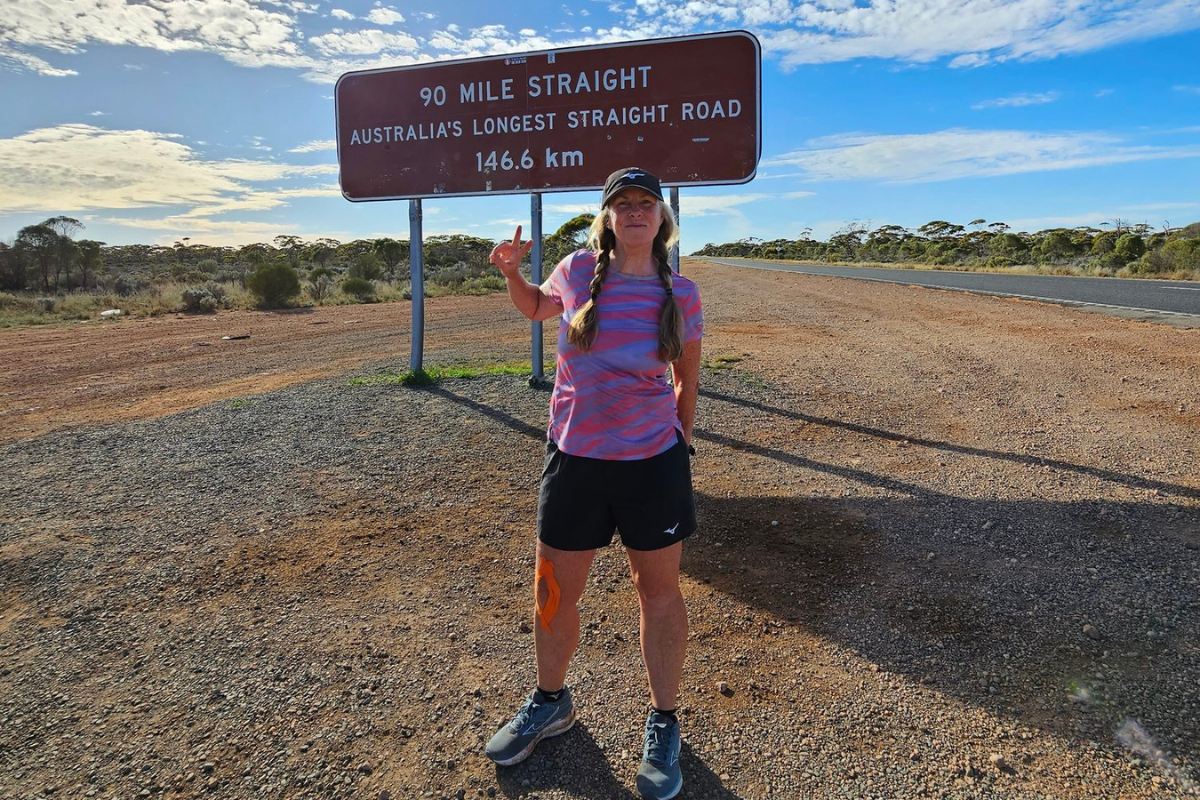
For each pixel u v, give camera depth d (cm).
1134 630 292
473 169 753
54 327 1645
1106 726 238
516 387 791
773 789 218
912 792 214
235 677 280
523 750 229
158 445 602
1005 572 344
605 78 698
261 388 860
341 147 795
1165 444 530
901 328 1222
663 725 225
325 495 474
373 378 866
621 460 212
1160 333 1009
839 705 255
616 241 214
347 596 342
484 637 305
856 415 660
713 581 348
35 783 227
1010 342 1011
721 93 671
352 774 228
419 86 757
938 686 263
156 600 342
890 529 400
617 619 318
